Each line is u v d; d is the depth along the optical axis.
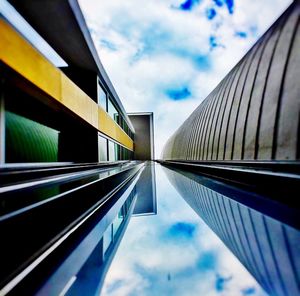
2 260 1.33
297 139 3.36
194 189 5.08
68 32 5.80
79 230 2.24
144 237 2.40
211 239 2.26
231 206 3.28
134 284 1.52
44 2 4.66
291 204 2.82
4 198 1.97
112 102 12.22
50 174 3.53
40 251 1.57
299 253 1.75
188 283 1.52
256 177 3.74
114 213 3.24
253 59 5.58
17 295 1.23
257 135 4.57
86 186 3.17
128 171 8.84
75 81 8.17
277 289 1.37
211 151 7.77
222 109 7.21
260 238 2.09
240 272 1.63
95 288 1.44
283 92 3.91
